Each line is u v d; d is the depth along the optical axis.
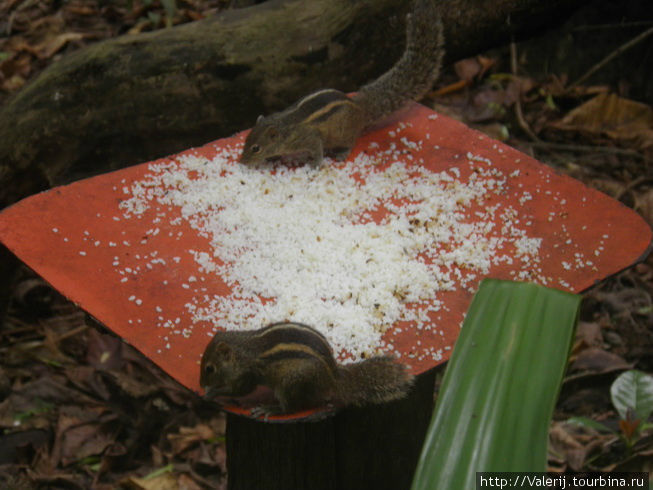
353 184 2.06
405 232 1.96
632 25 3.18
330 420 1.91
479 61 3.29
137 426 2.34
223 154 2.12
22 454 2.29
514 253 1.93
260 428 1.91
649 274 2.57
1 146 2.47
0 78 3.21
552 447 2.27
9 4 3.59
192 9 3.57
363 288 1.88
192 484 2.26
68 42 3.38
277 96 2.51
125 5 3.62
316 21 2.49
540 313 1.66
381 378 1.78
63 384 2.40
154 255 1.92
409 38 2.19
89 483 2.26
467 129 2.14
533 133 3.06
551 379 1.62
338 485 1.96
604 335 2.46
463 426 1.60
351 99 2.14
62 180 2.51
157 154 2.54
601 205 1.99
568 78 3.31
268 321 1.84
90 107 2.47
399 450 1.97
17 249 1.91
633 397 2.24
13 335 2.50
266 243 1.95
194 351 1.82
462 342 1.65
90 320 1.92
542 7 2.52
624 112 3.09
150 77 2.47
